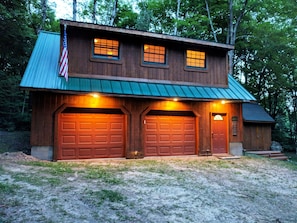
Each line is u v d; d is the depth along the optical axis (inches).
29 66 354.0
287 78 780.6
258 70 828.0
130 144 379.2
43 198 183.0
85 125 366.3
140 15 821.2
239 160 406.0
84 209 169.3
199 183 256.2
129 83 383.2
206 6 808.9
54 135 339.3
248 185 261.1
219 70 454.0
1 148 379.9
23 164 289.1
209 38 898.1
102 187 222.1
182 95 386.3
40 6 762.8
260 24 772.6
